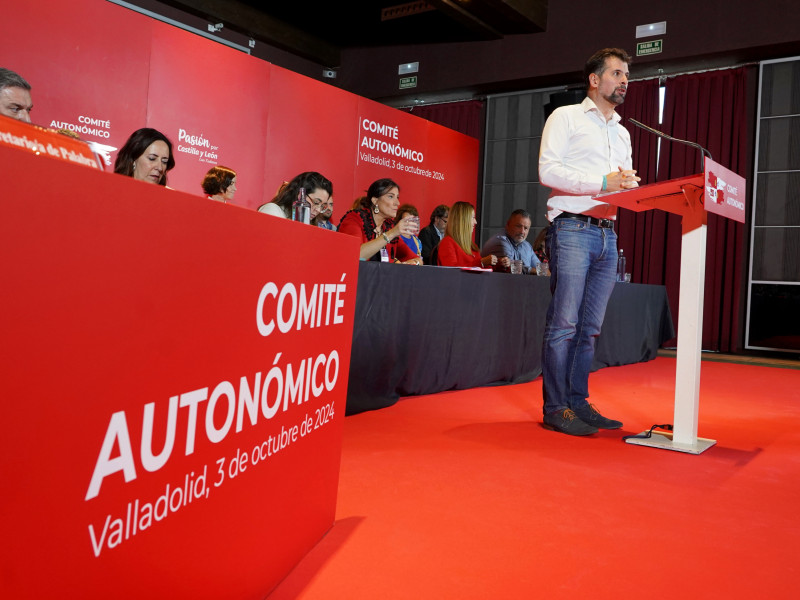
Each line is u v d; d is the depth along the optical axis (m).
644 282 6.59
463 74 7.50
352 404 2.40
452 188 7.49
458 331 2.99
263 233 0.82
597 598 1.01
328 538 1.21
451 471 1.71
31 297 0.45
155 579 0.64
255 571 0.90
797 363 5.46
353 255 1.21
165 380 0.63
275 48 7.88
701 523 1.38
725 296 6.18
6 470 0.44
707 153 1.83
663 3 6.27
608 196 1.95
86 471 0.52
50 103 4.41
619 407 2.86
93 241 0.51
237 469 0.80
